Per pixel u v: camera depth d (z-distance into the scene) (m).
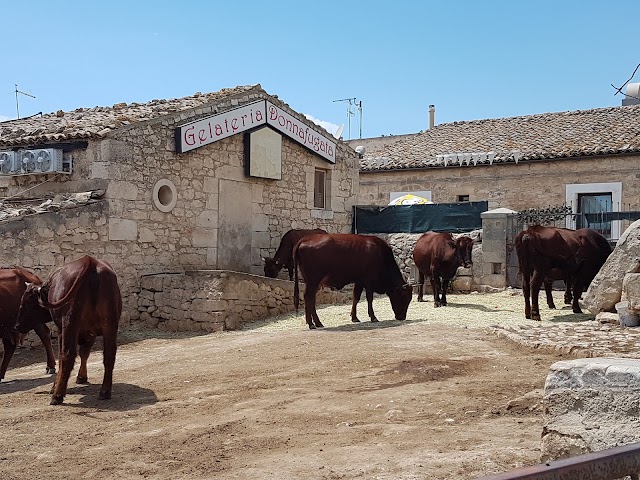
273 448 6.08
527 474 2.57
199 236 16.94
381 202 26.09
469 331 11.97
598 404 4.64
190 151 16.66
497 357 9.62
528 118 28.25
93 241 14.58
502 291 18.17
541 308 15.29
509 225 18.48
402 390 7.96
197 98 18.27
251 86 18.73
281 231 19.48
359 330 12.73
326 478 5.18
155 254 15.81
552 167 23.06
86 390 9.01
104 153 14.78
